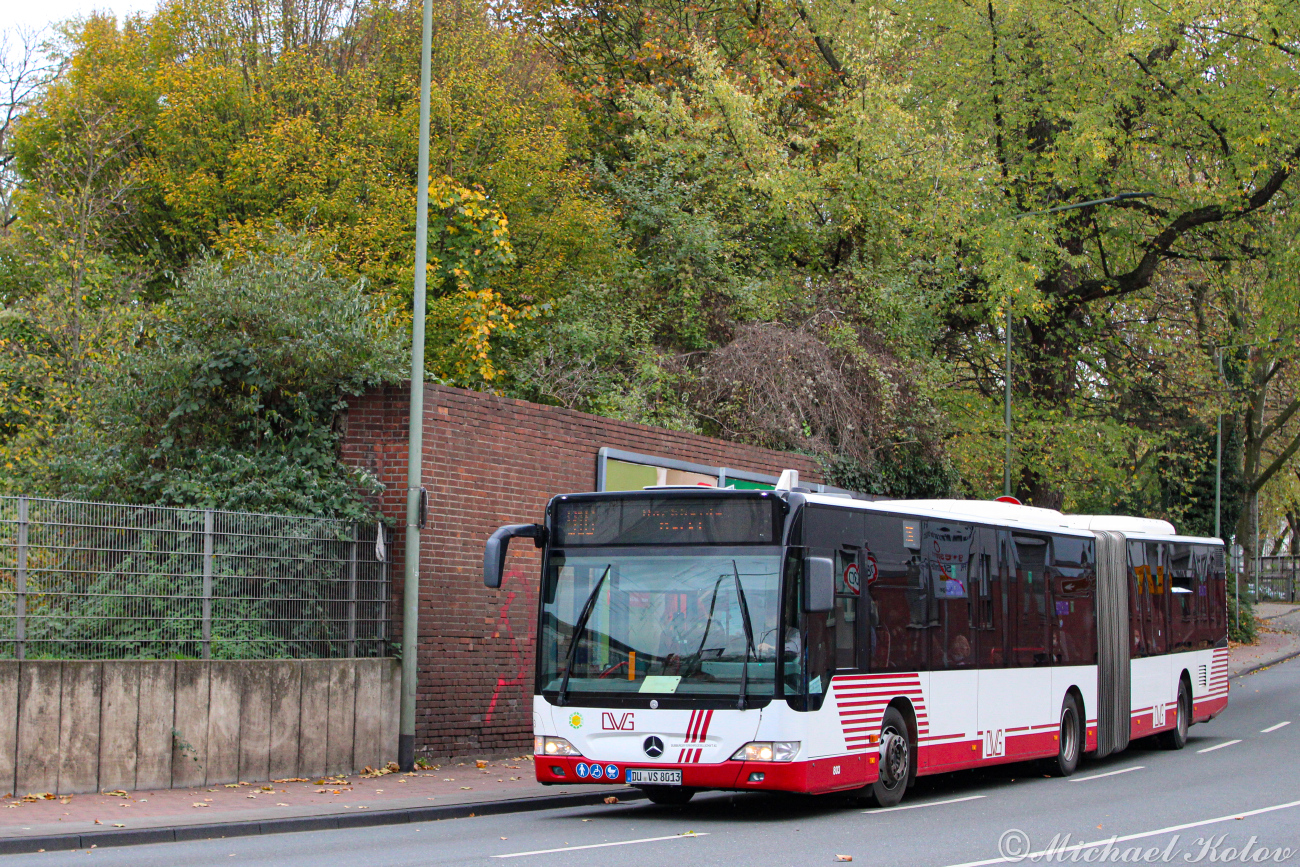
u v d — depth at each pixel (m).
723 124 27.62
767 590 11.66
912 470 26.83
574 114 30.53
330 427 15.89
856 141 27.30
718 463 21.58
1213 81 29.61
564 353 24.38
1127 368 35.22
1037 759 16.25
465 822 11.91
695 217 26.70
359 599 15.04
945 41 31.19
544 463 17.67
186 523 13.29
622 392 23.94
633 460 19.34
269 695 13.62
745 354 24.33
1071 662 17.05
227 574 13.61
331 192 25.30
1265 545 90.31
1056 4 29.58
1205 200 29.94
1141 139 30.81
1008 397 29.19
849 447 24.92
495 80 26.95
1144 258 32.28
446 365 22.83
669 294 25.92
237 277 15.84
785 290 27.08
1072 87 30.25
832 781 11.83
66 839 9.80
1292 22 28.17
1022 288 27.59
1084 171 30.16
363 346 15.65
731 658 11.54
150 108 28.50
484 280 24.11
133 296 24.00
